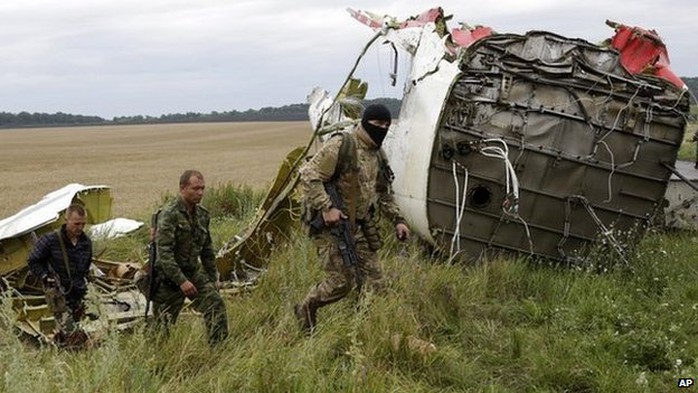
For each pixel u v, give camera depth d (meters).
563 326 6.28
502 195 8.08
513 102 8.01
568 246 8.27
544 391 5.11
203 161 47.72
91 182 33.03
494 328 6.33
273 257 8.61
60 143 81.12
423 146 8.02
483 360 5.72
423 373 5.29
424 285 6.76
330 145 5.82
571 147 8.06
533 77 8.04
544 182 8.09
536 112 8.01
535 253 8.25
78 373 4.91
